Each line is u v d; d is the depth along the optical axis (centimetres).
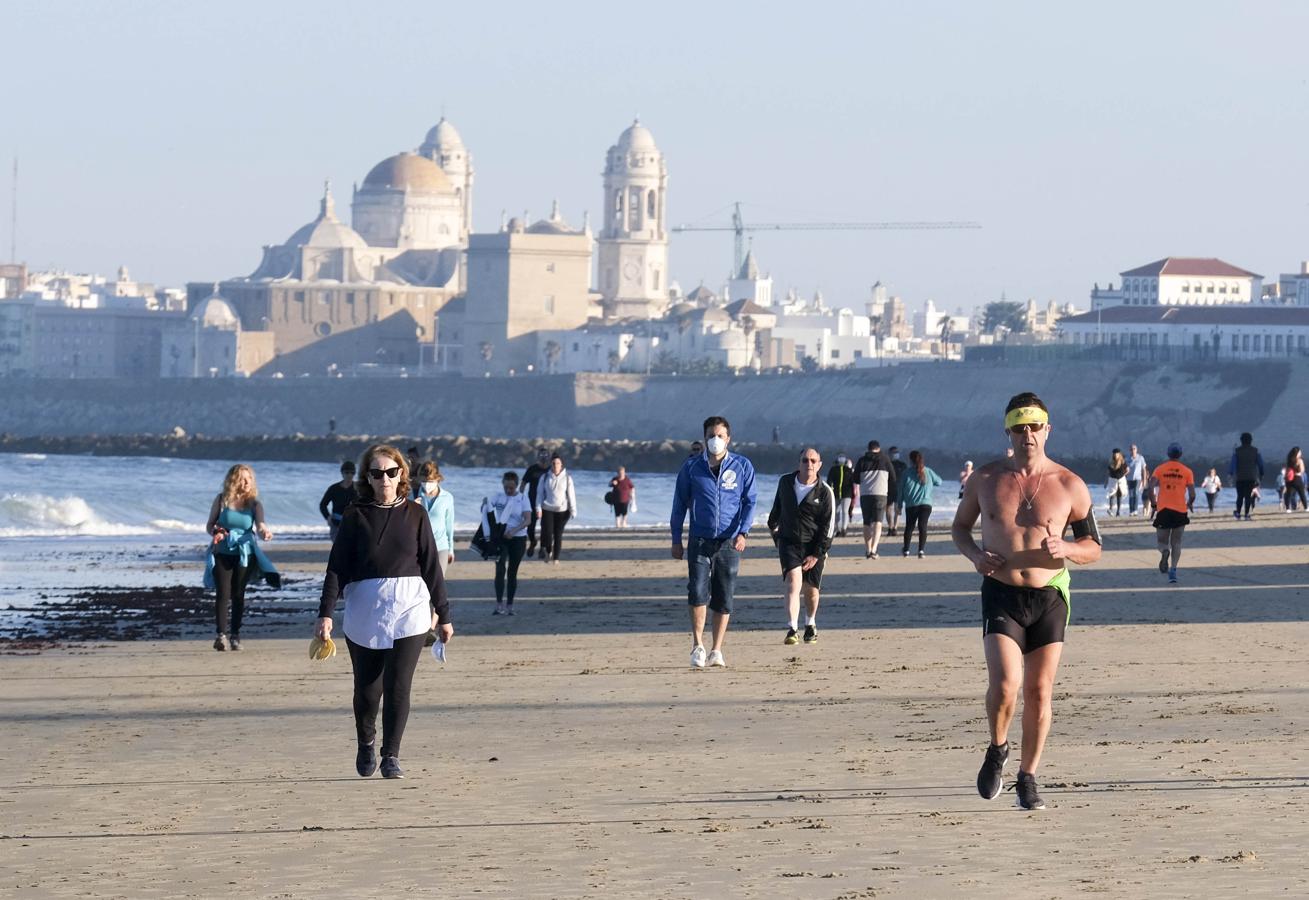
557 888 2061
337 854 2289
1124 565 8194
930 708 3662
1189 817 2402
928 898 1977
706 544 4497
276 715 3791
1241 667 4288
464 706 3853
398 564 2859
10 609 6669
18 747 3347
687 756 3080
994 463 2533
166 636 5684
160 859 2277
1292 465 14562
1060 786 2669
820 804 2583
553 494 8856
